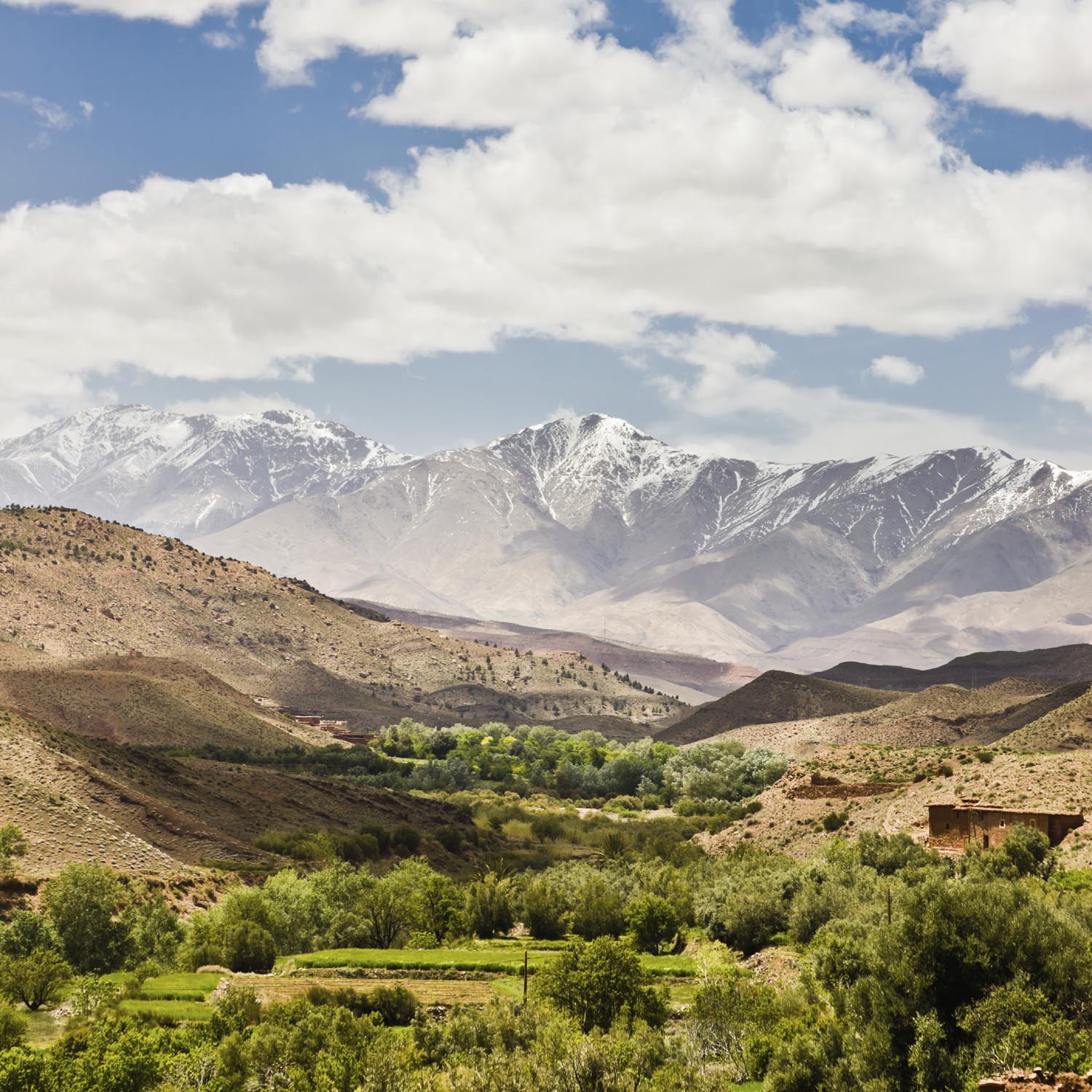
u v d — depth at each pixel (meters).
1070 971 58.34
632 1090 62.84
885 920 78.25
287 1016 75.50
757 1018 71.44
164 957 104.94
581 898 120.62
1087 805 114.81
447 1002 87.88
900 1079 58.50
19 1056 66.06
